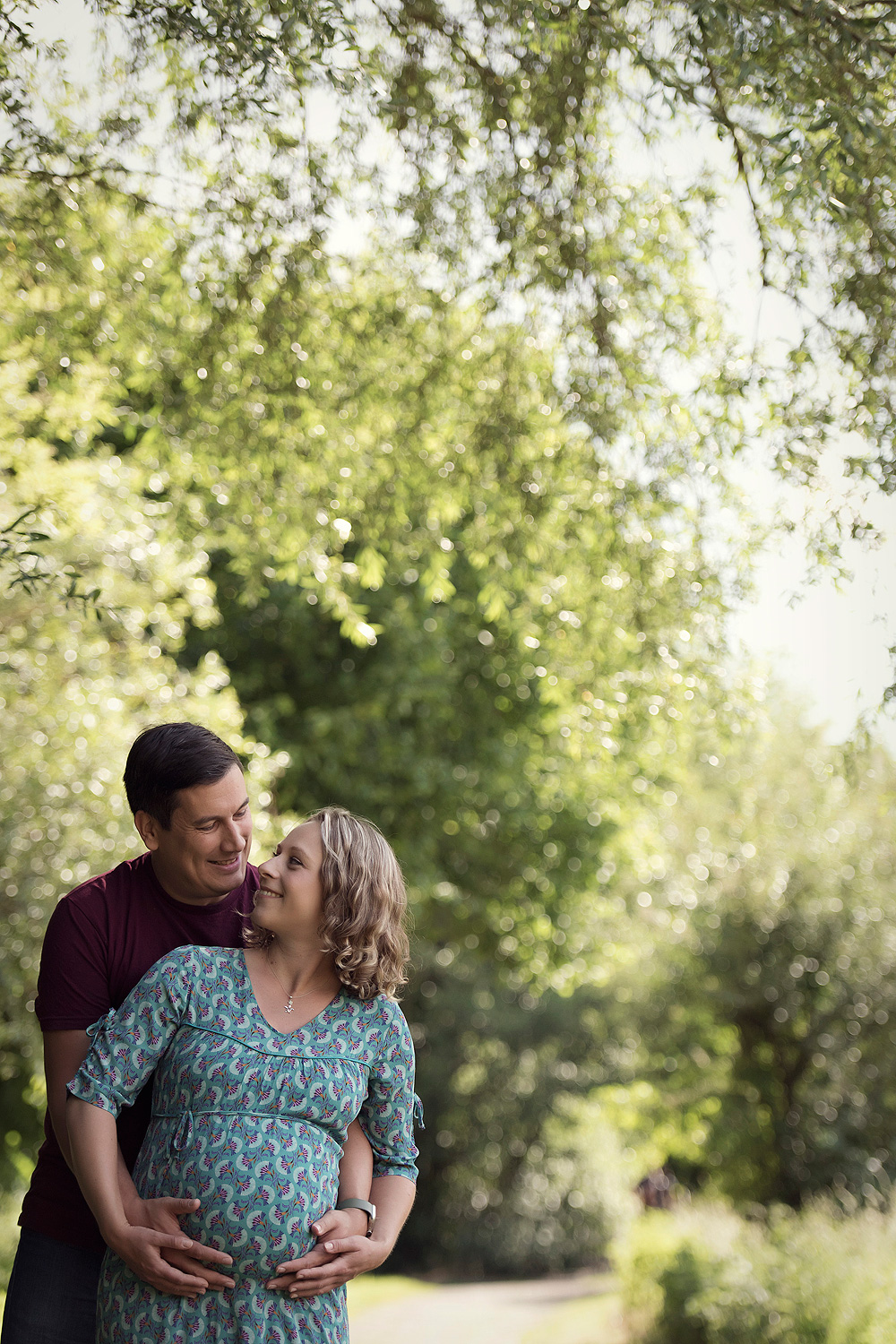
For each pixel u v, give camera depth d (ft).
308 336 18.74
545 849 42.83
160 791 8.63
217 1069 7.92
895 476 15.53
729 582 20.12
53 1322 8.67
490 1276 80.48
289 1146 7.89
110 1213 7.64
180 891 9.04
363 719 38.11
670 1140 52.37
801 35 13.80
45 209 16.53
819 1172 44.73
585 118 17.24
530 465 20.68
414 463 21.25
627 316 18.93
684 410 18.81
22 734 22.99
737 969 46.60
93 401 21.43
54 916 9.00
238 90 15.05
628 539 20.34
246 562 23.18
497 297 19.01
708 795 47.78
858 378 16.39
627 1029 53.72
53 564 22.39
